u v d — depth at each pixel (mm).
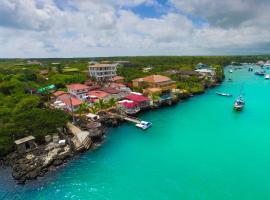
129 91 92375
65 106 73000
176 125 63156
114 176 38250
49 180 36969
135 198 32969
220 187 35062
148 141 52375
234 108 77875
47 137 48750
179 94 93188
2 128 48000
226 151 46906
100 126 58938
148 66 199750
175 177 37906
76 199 32688
